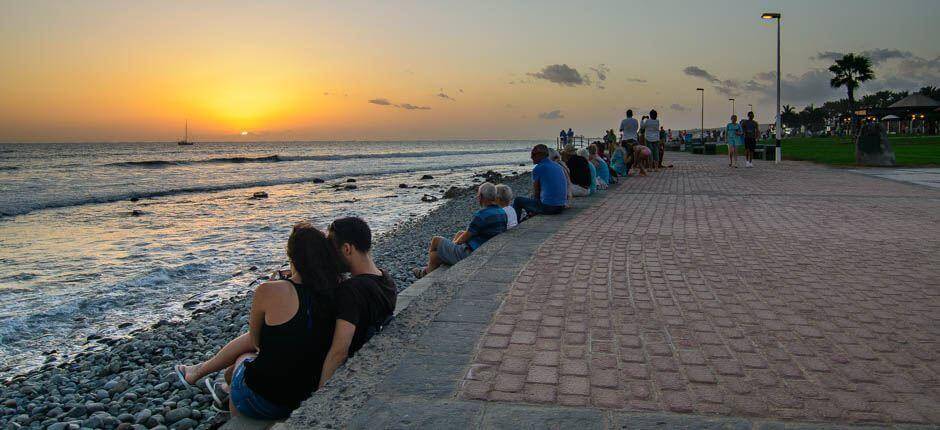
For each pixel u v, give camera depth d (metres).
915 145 40.91
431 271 7.29
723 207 11.82
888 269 6.21
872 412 2.95
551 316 4.60
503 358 3.70
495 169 59.44
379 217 21.23
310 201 27.22
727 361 3.67
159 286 10.60
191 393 5.47
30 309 9.01
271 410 3.62
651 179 19.38
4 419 5.23
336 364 3.64
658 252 7.21
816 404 3.05
